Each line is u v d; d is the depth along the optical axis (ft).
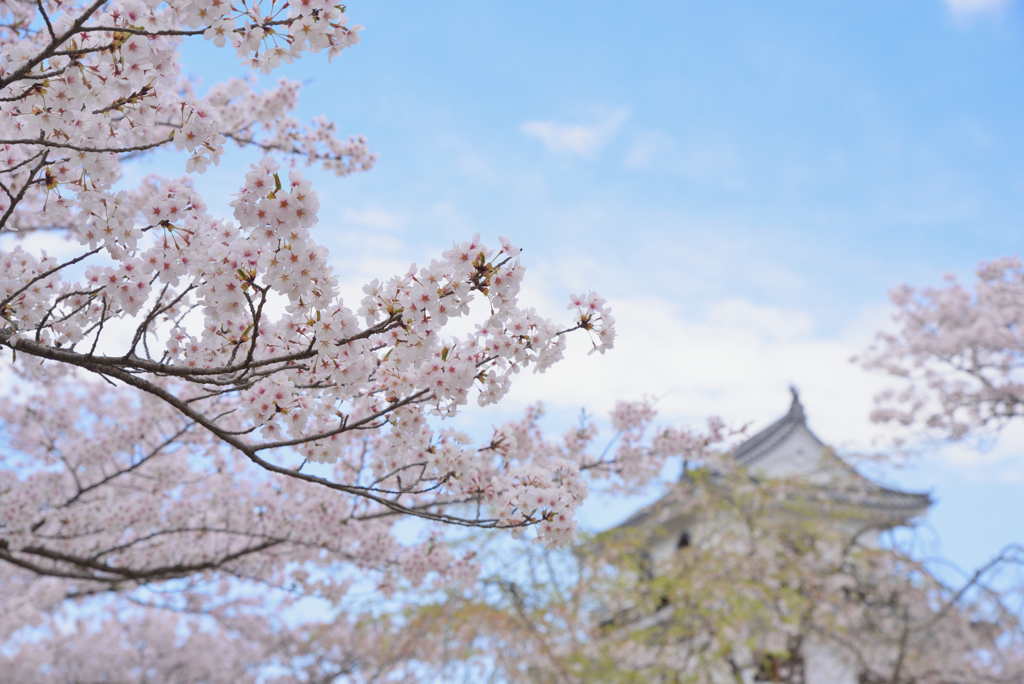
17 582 31.65
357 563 19.42
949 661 38.91
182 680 50.47
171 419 19.90
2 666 35.55
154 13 8.55
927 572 38.06
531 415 19.16
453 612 30.71
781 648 40.65
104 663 47.01
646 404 20.56
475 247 8.69
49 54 8.09
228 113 22.31
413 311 8.63
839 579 40.57
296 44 8.57
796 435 71.26
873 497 47.52
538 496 11.57
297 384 11.13
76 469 22.29
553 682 31.73
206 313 8.95
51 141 9.39
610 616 36.45
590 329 10.01
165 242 9.04
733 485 40.47
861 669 41.47
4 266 10.03
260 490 20.20
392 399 11.23
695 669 36.11
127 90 9.00
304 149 23.48
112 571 17.62
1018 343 42.55
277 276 8.04
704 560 37.83
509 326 9.64
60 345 10.38
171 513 20.71
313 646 41.01
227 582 30.50
